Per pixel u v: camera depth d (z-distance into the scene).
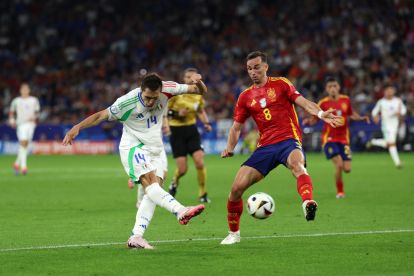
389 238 31.25
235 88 131.62
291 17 145.25
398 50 131.00
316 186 59.47
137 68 145.12
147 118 29.36
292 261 25.95
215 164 91.50
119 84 141.00
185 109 48.59
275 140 29.45
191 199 50.41
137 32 153.12
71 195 53.22
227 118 125.25
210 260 26.23
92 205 46.41
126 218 39.59
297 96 29.22
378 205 45.19
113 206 45.81
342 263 25.50
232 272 24.09
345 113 51.66
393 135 79.19
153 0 158.00
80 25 157.25
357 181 63.69
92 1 160.12
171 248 29.00
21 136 75.19
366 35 136.00
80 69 146.50
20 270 24.66
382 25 137.00
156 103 29.30
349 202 47.09
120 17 157.38
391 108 79.19
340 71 128.12
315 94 124.69
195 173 75.75
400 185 59.59
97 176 72.06
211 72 138.75
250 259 26.39
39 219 39.22
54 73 146.50
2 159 108.19
